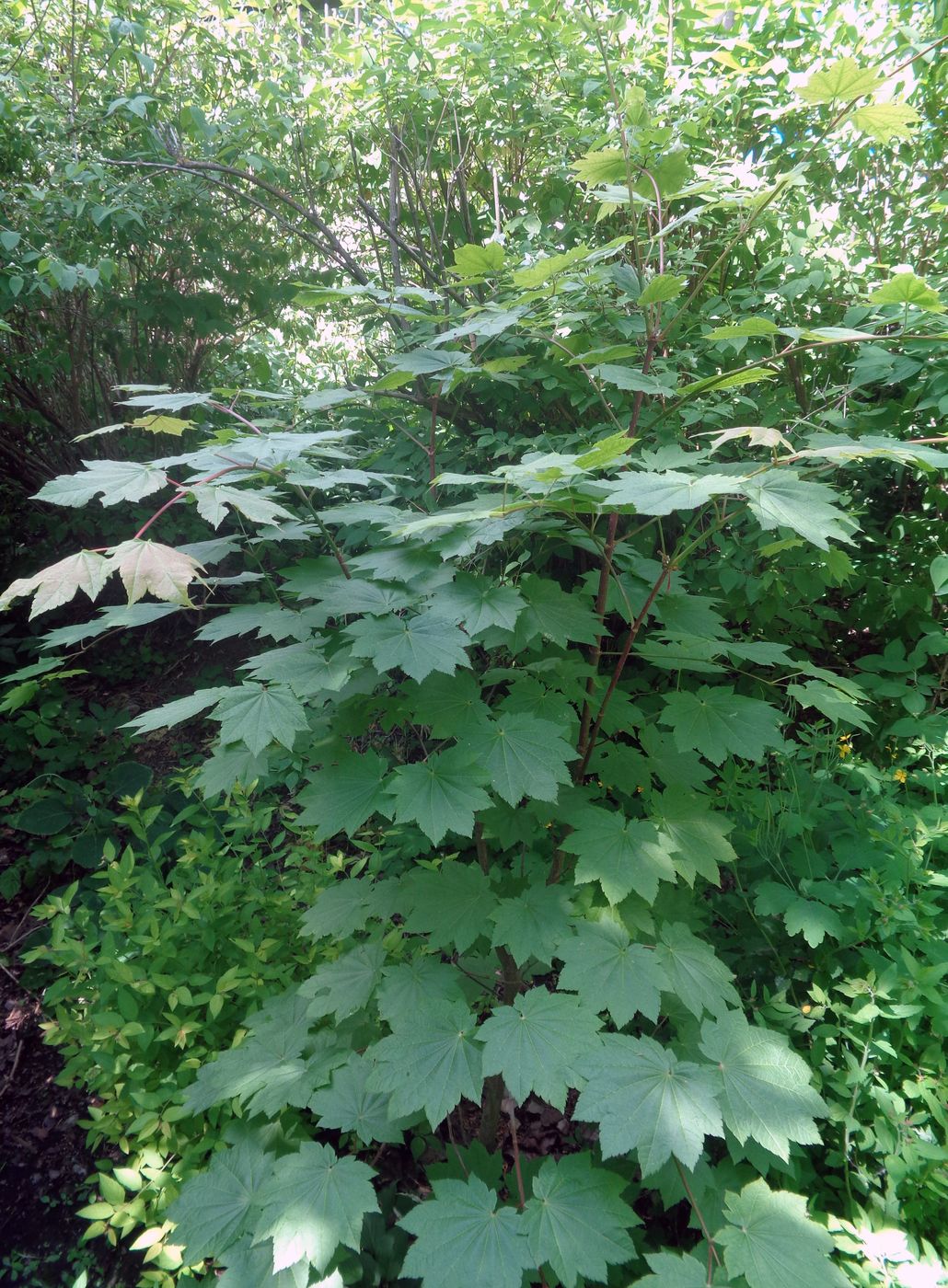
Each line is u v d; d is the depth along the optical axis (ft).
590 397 9.41
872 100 9.82
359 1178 4.61
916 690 8.96
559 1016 4.37
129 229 11.88
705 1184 4.89
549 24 10.72
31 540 16.10
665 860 4.91
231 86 12.78
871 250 11.17
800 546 9.28
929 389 8.51
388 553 5.13
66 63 12.51
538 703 5.34
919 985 5.31
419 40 11.09
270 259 13.50
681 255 8.64
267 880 7.99
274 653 4.87
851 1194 5.25
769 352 9.74
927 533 10.29
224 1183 5.10
